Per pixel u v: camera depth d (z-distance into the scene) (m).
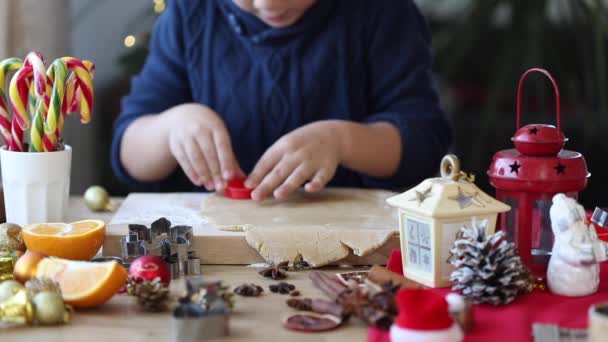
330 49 1.49
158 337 0.83
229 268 1.02
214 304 0.82
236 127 1.52
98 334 0.83
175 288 0.94
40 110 1.07
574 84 2.04
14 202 1.10
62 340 0.82
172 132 1.34
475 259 0.87
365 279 0.91
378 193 1.25
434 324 0.77
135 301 0.91
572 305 0.88
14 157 1.08
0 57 1.70
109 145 2.29
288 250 1.01
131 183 1.54
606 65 1.98
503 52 1.93
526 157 0.93
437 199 0.91
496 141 2.22
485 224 0.89
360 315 0.83
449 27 2.04
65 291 0.88
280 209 1.14
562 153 0.95
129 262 0.98
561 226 0.90
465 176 0.94
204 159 1.29
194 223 1.08
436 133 1.48
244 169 1.53
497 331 0.82
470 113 2.31
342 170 1.53
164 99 1.55
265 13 1.34
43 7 1.87
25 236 0.97
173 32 1.54
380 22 1.51
